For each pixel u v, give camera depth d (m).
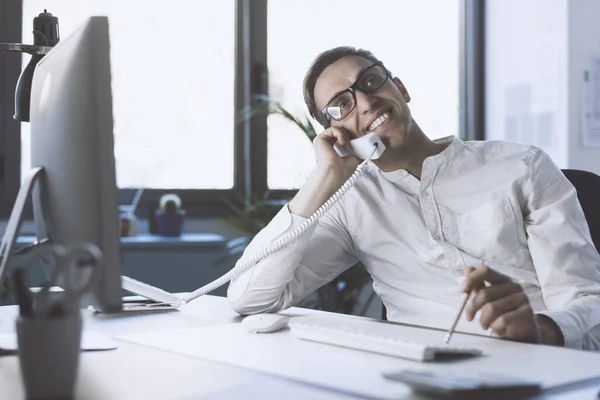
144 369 0.95
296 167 3.79
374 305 3.72
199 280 3.25
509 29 3.86
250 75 3.71
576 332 1.30
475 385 0.77
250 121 3.73
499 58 3.93
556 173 1.67
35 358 0.77
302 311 1.56
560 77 3.56
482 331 1.44
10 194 3.40
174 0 3.58
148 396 0.81
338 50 1.72
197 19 3.63
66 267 0.79
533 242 1.58
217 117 3.69
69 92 0.97
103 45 0.93
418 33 3.92
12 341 1.14
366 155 1.60
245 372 0.93
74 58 0.96
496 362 0.98
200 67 3.65
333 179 1.57
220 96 3.69
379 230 1.68
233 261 3.38
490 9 3.99
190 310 1.57
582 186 1.85
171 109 3.61
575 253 1.54
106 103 0.92
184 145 3.64
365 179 1.72
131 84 3.54
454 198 1.66
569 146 3.55
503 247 1.61
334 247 1.70
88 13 3.44
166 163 3.62
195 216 3.61
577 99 3.55
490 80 4.00
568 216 1.59
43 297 1.17
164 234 3.32
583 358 1.01
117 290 0.93
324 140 1.62
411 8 3.90
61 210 1.02
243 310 1.51
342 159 1.59
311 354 1.04
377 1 3.84
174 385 0.86
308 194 1.56
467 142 1.77
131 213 3.38
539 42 3.68
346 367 0.95
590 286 1.48
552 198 1.64
